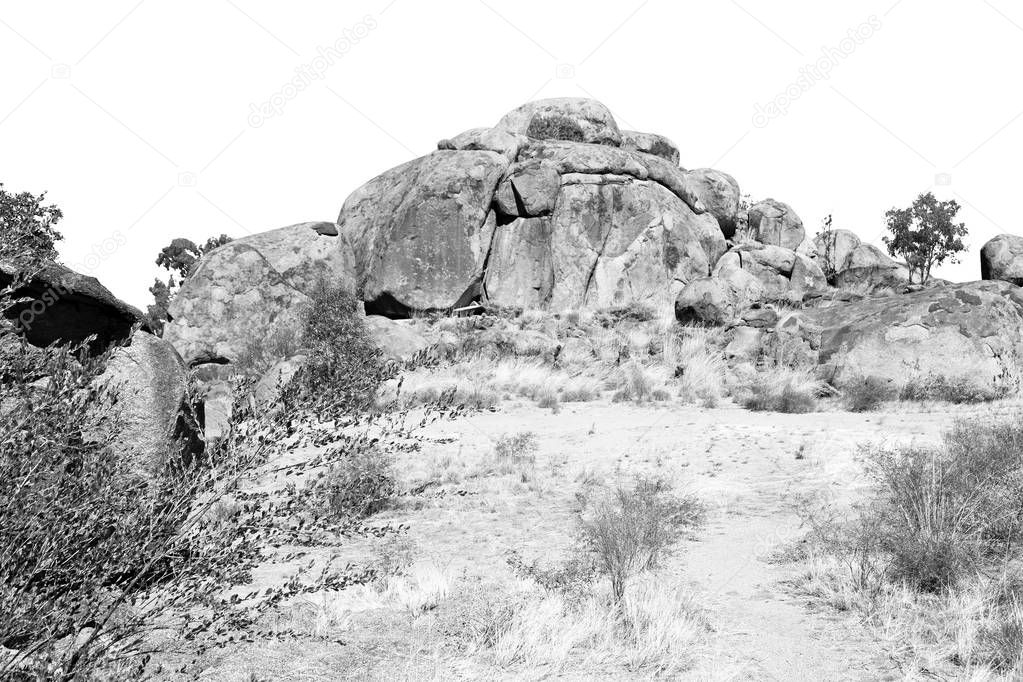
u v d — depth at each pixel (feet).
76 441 11.62
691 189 103.04
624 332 82.58
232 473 11.88
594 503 32.40
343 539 28.17
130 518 11.55
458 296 88.22
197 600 12.22
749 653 18.02
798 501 31.48
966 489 24.22
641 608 20.06
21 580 10.81
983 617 18.78
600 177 94.99
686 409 59.00
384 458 32.73
